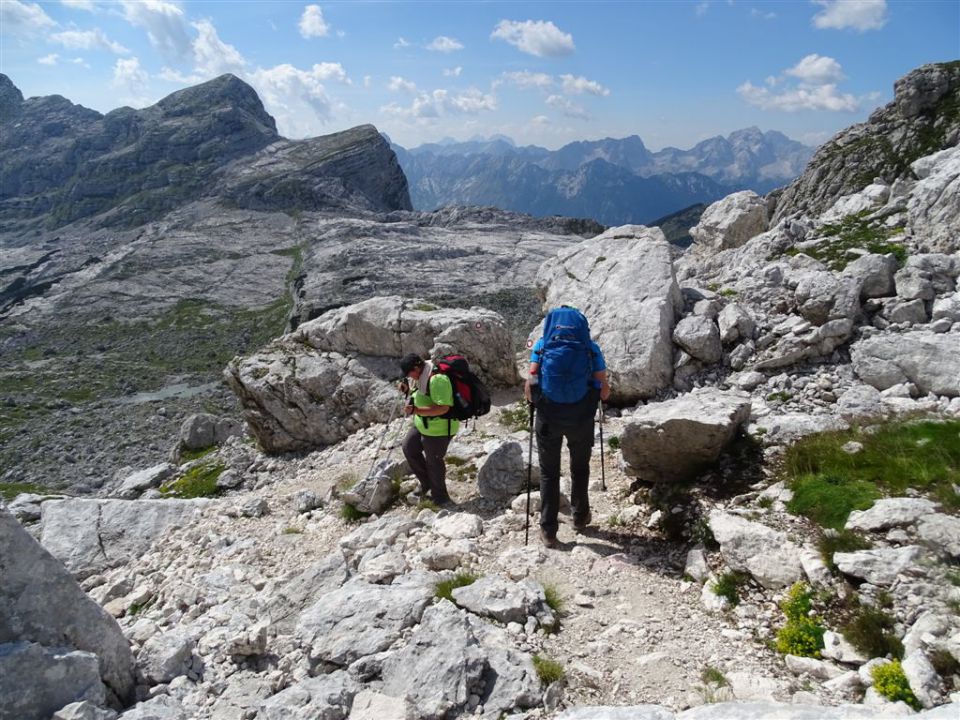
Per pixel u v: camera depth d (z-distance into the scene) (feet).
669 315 42.09
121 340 512.22
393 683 16.65
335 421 51.55
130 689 18.81
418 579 21.95
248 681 18.71
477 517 27.66
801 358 36.76
